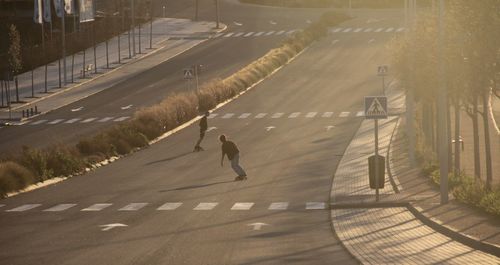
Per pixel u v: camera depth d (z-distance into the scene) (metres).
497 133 90.81
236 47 172.75
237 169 63.03
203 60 158.62
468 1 57.16
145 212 49.44
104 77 144.88
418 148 75.38
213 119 105.25
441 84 48.28
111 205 52.78
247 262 32.91
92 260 34.12
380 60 152.88
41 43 177.50
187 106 103.62
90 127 100.44
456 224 38.84
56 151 70.38
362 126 97.00
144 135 86.88
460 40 58.50
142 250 36.41
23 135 96.31
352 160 72.12
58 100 125.19
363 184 58.75
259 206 51.03
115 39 188.75
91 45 181.38
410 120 66.94
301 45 167.12
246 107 114.88
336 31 190.38
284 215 47.28
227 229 42.47
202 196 55.84
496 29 56.62
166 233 41.47
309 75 141.88
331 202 50.34
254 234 40.66
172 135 93.31
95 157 74.19
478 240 34.00
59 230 43.31
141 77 143.62
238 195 55.97
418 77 68.44
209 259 33.78
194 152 80.44
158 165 72.81
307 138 88.75
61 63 162.38
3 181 59.16
